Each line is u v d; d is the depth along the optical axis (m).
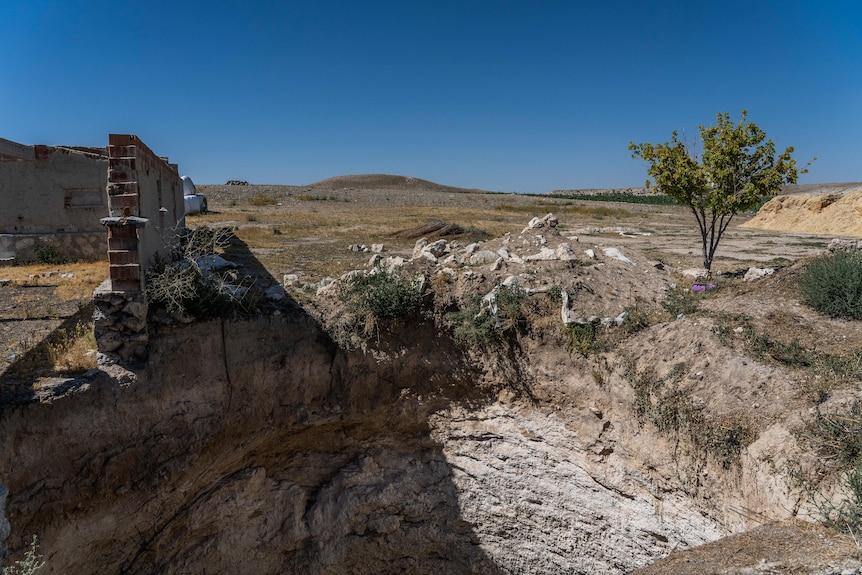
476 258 11.66
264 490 9.33
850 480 5.13
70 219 14.87
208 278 8.98
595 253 11.83
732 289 9.95
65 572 6.82
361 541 9.90
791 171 10.28
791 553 4.68
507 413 9.50
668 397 7.73
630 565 8.27
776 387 6.88
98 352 7.59
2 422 6.25
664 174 11.24
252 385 8.77
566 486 8.98
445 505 10.00
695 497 7.17
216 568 8.80
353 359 9.34
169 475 7.72
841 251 9.20
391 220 27.97
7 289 11.62
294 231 22.16
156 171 11.33
